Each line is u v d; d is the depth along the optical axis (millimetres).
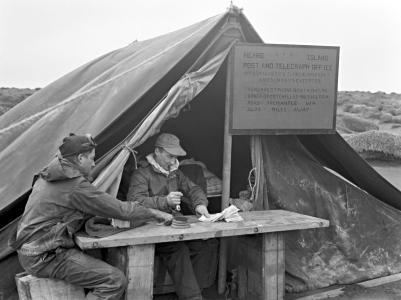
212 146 5363
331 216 5051
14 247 3400
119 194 4449
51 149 4309
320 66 4621
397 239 5375
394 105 27906
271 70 4473
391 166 12336
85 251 3805
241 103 4430
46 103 5383
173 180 4301
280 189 4883
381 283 5082
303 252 4926
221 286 4594
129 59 5289
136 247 3547
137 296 3566
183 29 5215
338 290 4863
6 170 4383
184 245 3984
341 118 18375
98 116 4211
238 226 3963
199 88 4148
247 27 4430
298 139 5059
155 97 4191
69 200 3336
